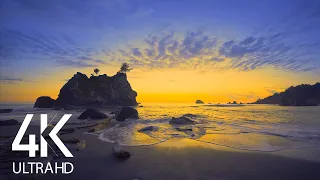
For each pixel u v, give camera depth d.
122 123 21.95
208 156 9.11
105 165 7.84
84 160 8.41
